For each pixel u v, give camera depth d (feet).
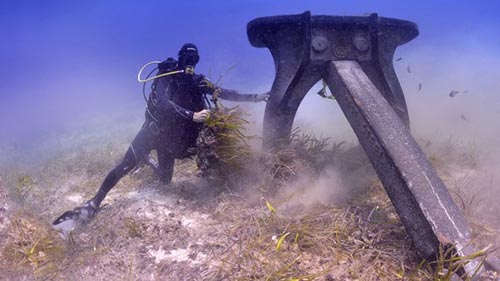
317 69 9.43
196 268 6.07
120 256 6.55
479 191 7.87
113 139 17.03
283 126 9.84
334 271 5.84
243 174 9.08
